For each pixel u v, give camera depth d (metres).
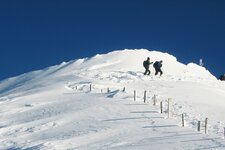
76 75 60.81
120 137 30.75
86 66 67.69
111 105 41.16
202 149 26.27
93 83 53.22
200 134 30.69
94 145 29.16
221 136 31.20
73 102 44.09
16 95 53.00
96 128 33.78
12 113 42.59
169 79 57.59
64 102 44.69
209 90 52.69
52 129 35.09
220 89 56.38
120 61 69.06
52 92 50.72
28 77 73.19
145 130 32.38
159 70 58.69
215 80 63.31
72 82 55.53
